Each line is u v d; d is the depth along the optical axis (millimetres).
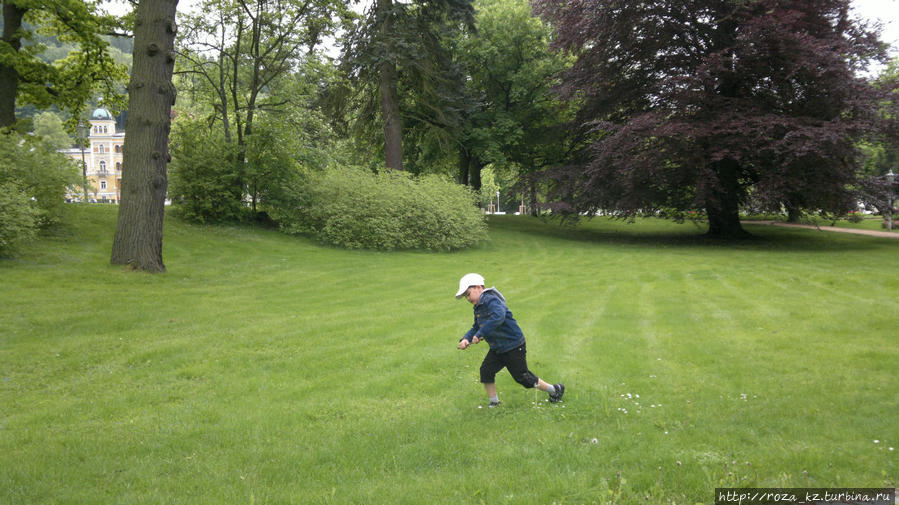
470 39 30812
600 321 9188
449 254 21188
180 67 21344
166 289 11984
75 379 6371
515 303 11086
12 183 14383
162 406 5488
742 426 4512
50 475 3891
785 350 7012
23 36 19297
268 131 21375
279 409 5301
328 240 21672
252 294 12109
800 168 20594
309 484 3686
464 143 31953
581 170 26828
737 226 26828
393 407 5328
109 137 98500
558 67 31078
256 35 21453
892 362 6230
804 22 20672
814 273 14227
